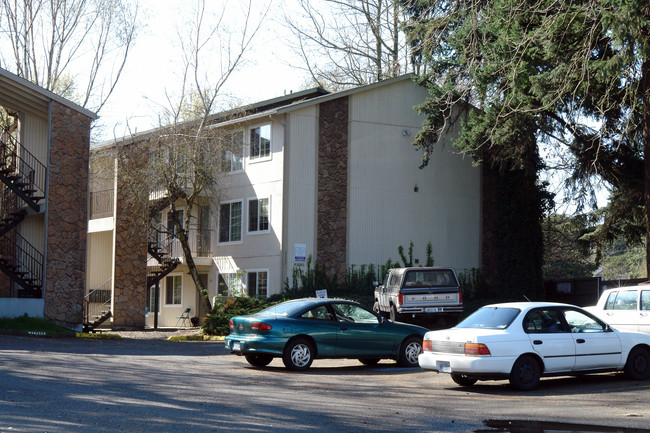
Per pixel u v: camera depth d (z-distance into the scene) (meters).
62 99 26.92
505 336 12.95
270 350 15.74
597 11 20.50
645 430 9.08
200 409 10.22
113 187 36.56
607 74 20.61
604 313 16.98
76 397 10.91
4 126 31.69
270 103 35.66
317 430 8.99
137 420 9.20
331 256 33.50
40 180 28.47
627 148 28.88
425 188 35.81
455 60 29.91
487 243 36.97
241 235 35.03
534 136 29.98
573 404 11.41
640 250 77.56
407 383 14.15
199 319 36.56
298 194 33.12
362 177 34.47
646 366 14.28
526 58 23.34
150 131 31.98
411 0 21.61
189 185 34.84
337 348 16.27
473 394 12.66
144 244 34.06
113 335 26.05
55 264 26.42
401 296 24.67
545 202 36.12
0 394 10.89
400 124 35.56
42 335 23.95
